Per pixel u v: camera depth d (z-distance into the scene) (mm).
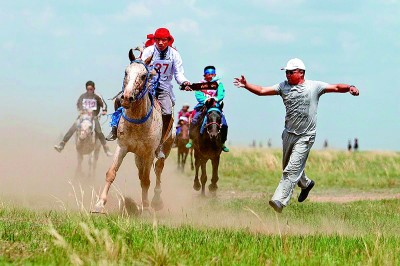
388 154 49750
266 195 20891
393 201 18359
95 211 12680
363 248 9219
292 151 12422
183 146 30938
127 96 12312
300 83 12227
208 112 19953
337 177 29328
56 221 10898
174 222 12516
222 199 19047
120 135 13297
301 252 8578
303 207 16297
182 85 14578
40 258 7680
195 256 8164
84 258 7699
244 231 10969
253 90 12227
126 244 8469
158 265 7672
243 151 46594
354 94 12117
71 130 22500
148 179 14062
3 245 8430
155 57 14570
